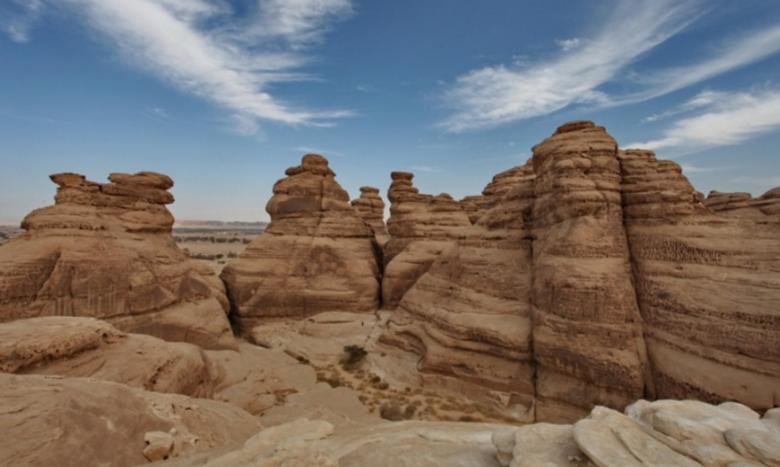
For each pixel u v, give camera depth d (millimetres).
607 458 5660
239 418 14438
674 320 17094
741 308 15375
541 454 6305
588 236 19531
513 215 25938
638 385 16562
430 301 27484
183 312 27281
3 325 14531
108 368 14562
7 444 7621
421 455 7680
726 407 7605
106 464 8453
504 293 23469
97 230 25516
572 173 21078
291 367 27188
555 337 18922
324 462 6715
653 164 20672
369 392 23250
